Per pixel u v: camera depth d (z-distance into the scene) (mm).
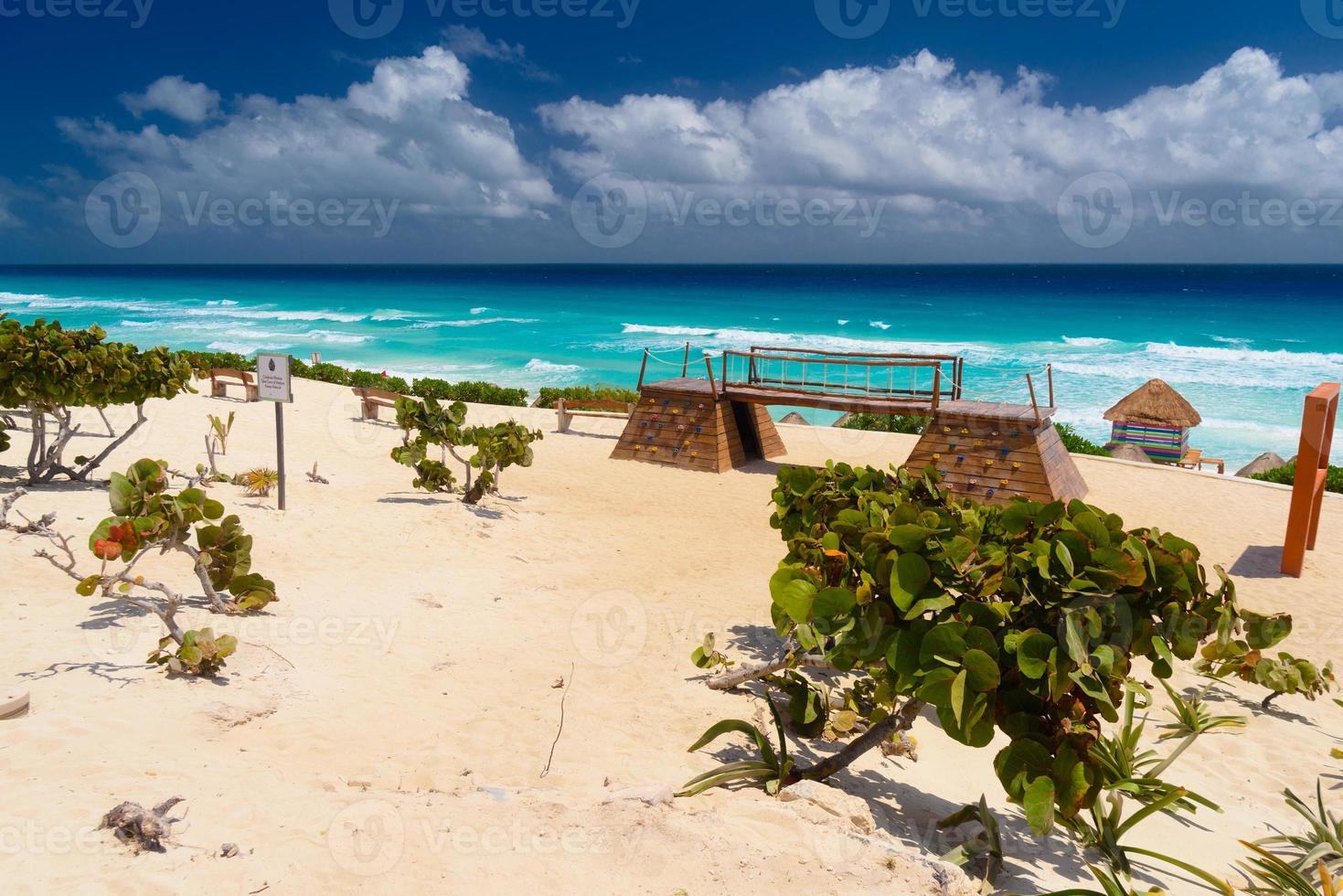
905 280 137625
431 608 7652
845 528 4883
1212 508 14602
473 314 71438
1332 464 23531
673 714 5664
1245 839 4750
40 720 4172
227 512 9602
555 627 7570
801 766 4977
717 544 11508
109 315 68750
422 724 5090
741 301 87188
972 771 5535
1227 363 42000
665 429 17328
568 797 3963
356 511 10656
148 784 3619
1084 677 3658
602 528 11914
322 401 21500
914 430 22312
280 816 3477
